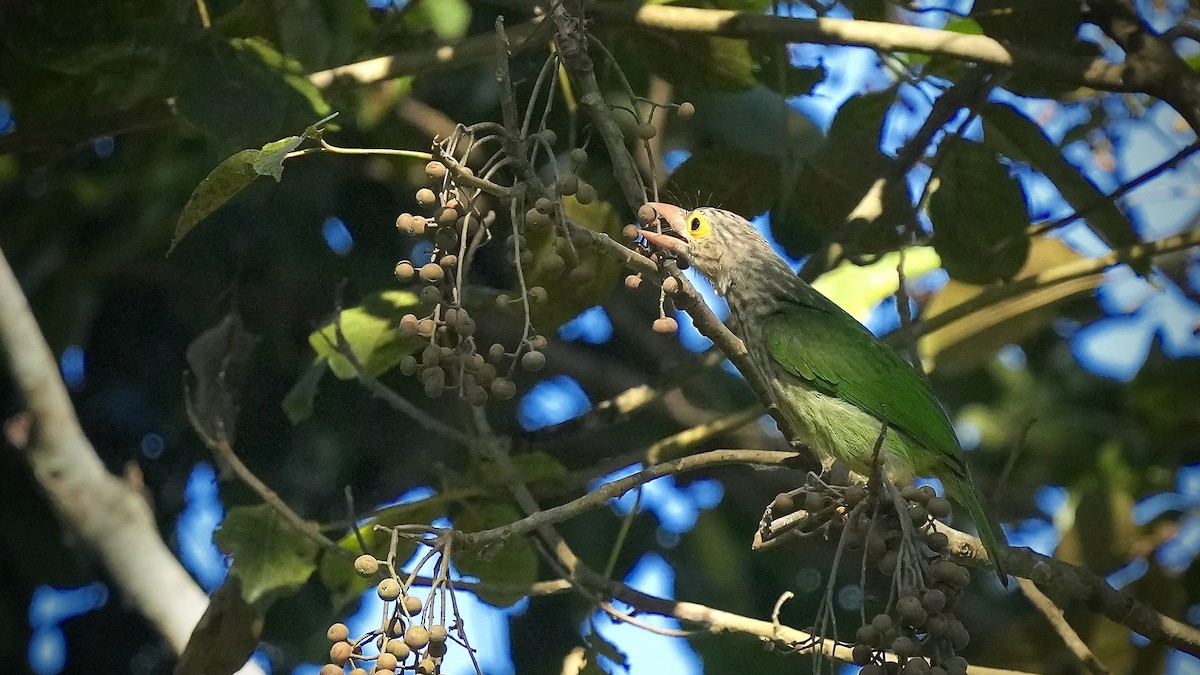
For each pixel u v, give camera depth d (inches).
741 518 554.9
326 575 383.6
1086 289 474.0
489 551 289.3
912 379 407.2
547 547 505.0
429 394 275.3
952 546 354.9
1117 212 422.6
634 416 546.3
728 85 418.6
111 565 409.4
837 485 339.9
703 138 433.1
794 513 318.3
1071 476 559.8
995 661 446.0
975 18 412.8
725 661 491.2
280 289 517.7
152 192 494.6
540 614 507.8
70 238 516.7
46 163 467.2
